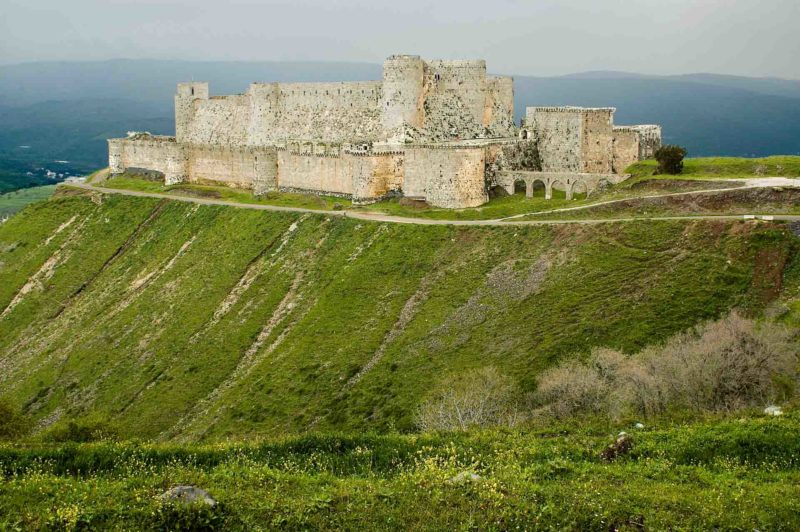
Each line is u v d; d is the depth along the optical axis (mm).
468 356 92312
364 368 98750
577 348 85000
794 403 64312
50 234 177625
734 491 49625
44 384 126062
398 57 164125
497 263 111438
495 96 170750
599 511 47000
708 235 97000
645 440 58781
